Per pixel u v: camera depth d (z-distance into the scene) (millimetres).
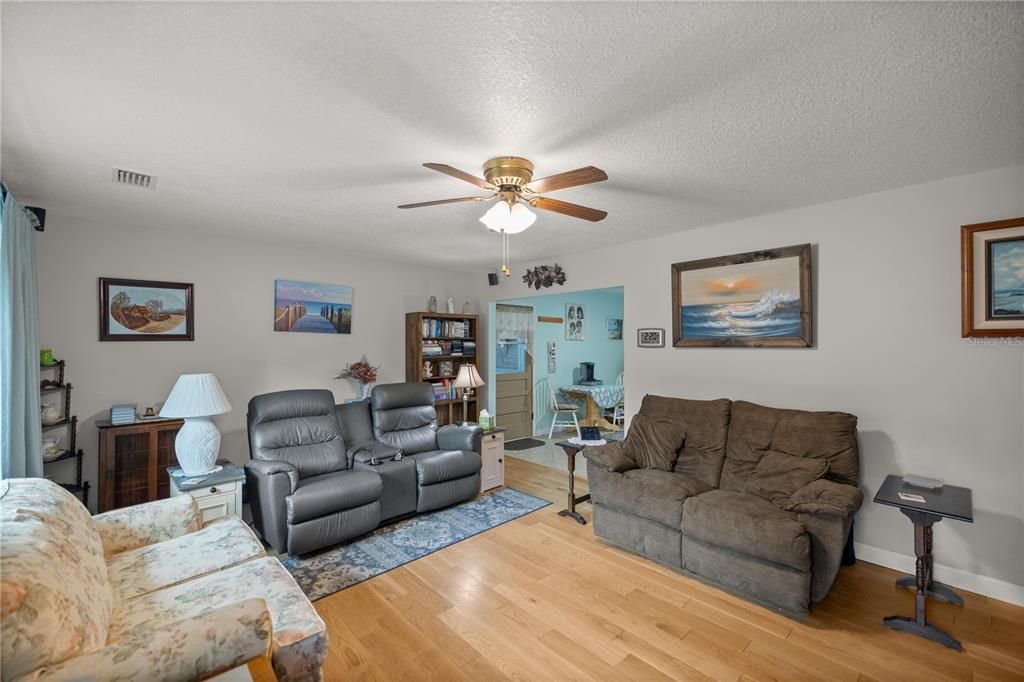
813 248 3146
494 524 3580
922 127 1997
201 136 2057
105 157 2277
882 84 1652
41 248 3248
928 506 2188
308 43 1413
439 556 3037
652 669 1989
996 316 2469
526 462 5566
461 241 4223
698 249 3775
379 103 1779
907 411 2779
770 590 2398
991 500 2514
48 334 3271
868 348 2924
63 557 1436
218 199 2959
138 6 1239
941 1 1230
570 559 3000
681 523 2740
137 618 1632
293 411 3652
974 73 1575
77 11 1252
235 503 3148
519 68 1551
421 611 2416
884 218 2855
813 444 2848
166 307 3762
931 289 2693
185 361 3861
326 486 3100
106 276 3500
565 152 2238
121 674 1233
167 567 2021
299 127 1975
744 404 3332
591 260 4648
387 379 5250
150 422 3389
